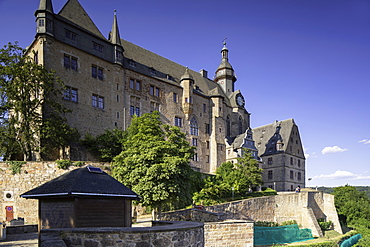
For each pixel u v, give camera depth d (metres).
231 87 82.69
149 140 30.09
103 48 48.06
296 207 46.09
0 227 18.36
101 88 46.66
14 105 33.03
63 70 41.72
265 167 76.25
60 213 11.64
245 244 22.16
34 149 34.06
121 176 29.05
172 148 29.44
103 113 46.28
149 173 26.56
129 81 51.50
